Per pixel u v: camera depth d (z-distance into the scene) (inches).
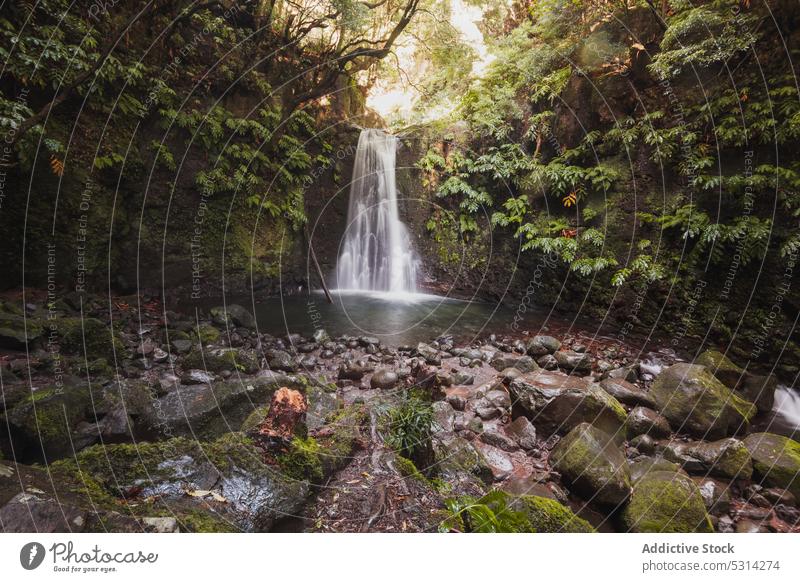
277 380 172.7
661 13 335.9
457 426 176.4
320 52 461.7
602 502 133.7
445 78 514.0
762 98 270.8
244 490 101.7
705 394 187.8
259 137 414.0
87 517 82.8
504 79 470.9
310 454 119.6
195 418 146.3
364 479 121.1
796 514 136.3
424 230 498.0
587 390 183.0
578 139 398.9
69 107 283.6
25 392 142.6
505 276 446.6
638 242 343.3
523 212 426.3
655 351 291.4
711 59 288.2
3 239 259.6
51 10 258.5
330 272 498.0
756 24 275.6
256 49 407.5
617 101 364.8
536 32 438.6
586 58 388.2
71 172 285.9
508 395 205.2
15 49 238.7
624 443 175.6
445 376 226.7
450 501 107.4
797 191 253.1
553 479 148.0
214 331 271.7
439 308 410.9
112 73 287.6
